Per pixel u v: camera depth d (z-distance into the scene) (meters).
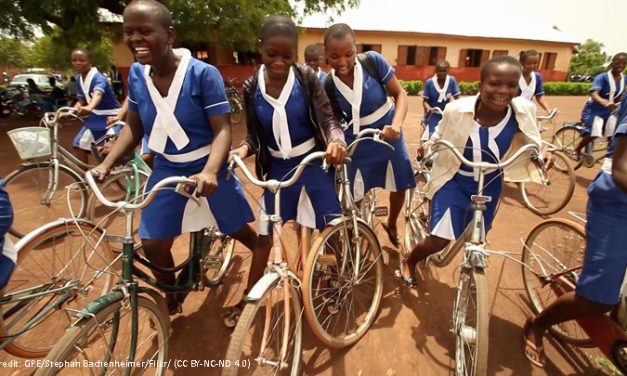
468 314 2.01
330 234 2.16
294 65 2.10
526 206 4.38
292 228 3.77
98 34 10.21
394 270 3.11
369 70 2.63
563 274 2.21
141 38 1.71
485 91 1.96
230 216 2.25
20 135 3.27
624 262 1.70
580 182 5.12
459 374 1.94
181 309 2.49
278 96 2.05
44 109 10.91
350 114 2.71
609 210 1.69
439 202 2.25
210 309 2.65
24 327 1.97
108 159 2.07
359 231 2.38
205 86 1.93
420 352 2.28
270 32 1.82
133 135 2.15
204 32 9.75
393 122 2.47
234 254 3.35
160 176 2.09
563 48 24.25
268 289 1.74
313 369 2.16
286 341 1.88
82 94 4.30
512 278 3.00
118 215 3.87
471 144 2.12
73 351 1.68
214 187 1.80
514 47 23.23
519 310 2.64
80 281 2.23
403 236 3.65
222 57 17.92
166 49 1.81
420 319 2.55
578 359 2.21
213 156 1.90
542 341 2.20
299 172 1.77
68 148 7.43
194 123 1.99
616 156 1.55
